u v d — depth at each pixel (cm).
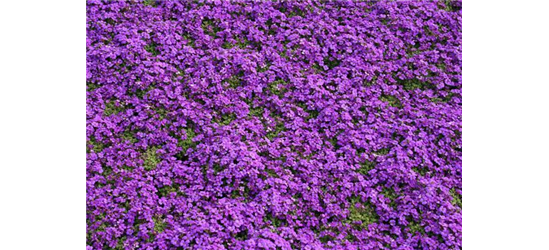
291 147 594
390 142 606
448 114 630
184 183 556
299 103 638
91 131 573
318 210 546
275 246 495
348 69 666
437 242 527
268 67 666
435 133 613
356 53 684
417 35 714
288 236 514
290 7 720
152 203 532
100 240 500
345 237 532
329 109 623
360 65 672
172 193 542
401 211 552
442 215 545
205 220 517
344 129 614
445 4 743
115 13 668
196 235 500
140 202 531
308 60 677
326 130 611
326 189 564
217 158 566
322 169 577
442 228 533
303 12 725
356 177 573
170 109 611
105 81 615
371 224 541
